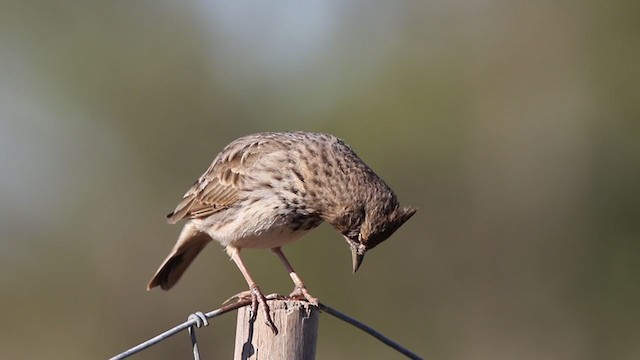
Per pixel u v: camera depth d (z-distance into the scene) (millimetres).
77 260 22297
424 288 20672
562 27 21797
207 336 21500
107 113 21984
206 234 9266
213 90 22172
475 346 20797
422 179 21328
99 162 22188
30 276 22266
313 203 8445
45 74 22031
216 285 21328
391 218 8250
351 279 20375
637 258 21219
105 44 22031
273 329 6836
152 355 22031
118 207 22250
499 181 21391
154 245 22297
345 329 20344
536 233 21328
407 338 20547
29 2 21953
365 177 8367
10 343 22312
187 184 22141
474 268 20969
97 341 22281
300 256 20375
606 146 21578
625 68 21609
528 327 20922
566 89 21719
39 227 22281
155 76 22031
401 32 22125
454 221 21172
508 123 21594
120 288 22281
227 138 22141
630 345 21031
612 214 21328
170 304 21859
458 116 21516
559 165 21516
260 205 8617
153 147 22062
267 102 22156
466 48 21969
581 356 21016
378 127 21422
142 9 22062
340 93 21984
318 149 8523
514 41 21828
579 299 21156
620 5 21516
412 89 21625
